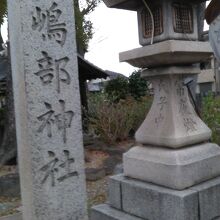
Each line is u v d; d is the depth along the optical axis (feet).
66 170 12.02
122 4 11.80
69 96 12.04
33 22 11.30
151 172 11.16
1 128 32.42
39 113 11.39
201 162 10.96
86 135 29.94
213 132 17.30
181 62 11.01
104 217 11.84
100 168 21.81
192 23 11.52
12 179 19.80
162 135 11.15
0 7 28.45
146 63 11.32
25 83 11.15
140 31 11.95
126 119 29.25
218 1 10.45
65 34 11.98
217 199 10.88
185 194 10.07
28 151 11.30
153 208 10.71
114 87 47.88
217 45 10.42
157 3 11.14
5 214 16.84
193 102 12.86
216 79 47.26
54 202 11.76
